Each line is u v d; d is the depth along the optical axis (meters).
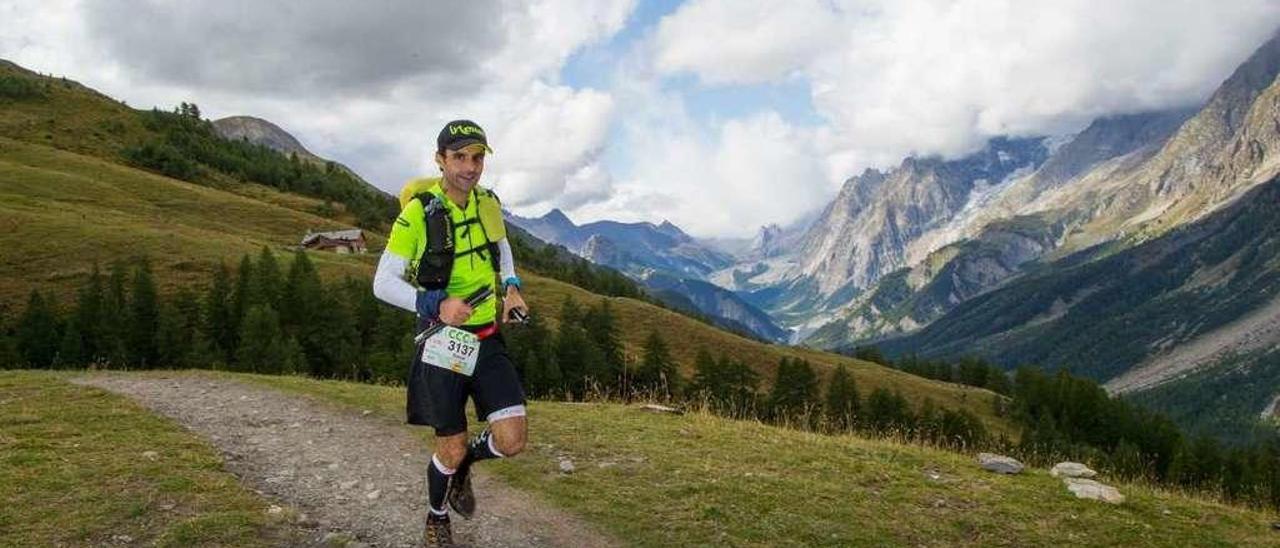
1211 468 75.50
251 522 6.66
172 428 10.70
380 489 8.30
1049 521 8.59
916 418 73.94
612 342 88.94
